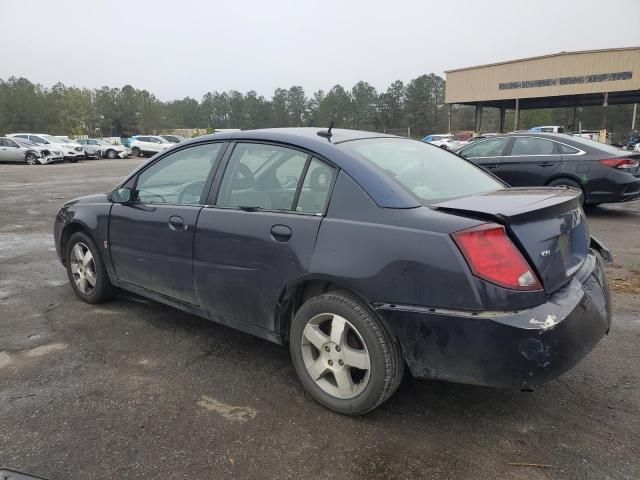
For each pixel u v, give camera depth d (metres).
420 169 3.21
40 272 5.80
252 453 2.55
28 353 3.66
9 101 90.44
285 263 2.96
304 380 3.01
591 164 8.37
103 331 4.06
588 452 2.54
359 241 2.67
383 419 2.84
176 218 3.63
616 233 7.68
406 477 2.38
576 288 2.65
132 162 33.25
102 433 2.70
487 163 9.34
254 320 3.25
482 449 2.57
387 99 93.38
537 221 2.57
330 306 2.80
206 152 3.67
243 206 3.29
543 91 35.66
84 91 99.00
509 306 2.36
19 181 18.00
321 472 2.41
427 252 2.46
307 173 3.04
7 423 2.78
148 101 100.94
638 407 2.93
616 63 32.31
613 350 3.65
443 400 3.03
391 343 2.66
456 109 96.12
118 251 4.19
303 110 106.31
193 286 3.58
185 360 3.56
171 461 2.48
